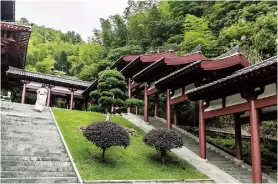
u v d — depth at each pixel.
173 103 19.28
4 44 16.09
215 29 36.50
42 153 12.04
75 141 14.08
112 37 47.97
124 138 12.42
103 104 17.64
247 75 11.22
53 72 44.59
